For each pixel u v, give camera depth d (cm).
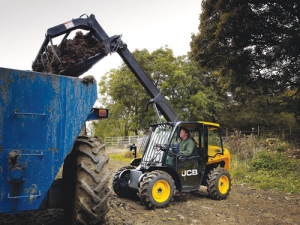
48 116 326
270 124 2547
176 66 3006
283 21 1525
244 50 1584
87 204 346
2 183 298
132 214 521
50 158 324
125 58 682
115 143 3200
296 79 1577
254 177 1006
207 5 1653
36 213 447
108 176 363
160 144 648
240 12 1436
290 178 977
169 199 588
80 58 527
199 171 680
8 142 303
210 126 725
